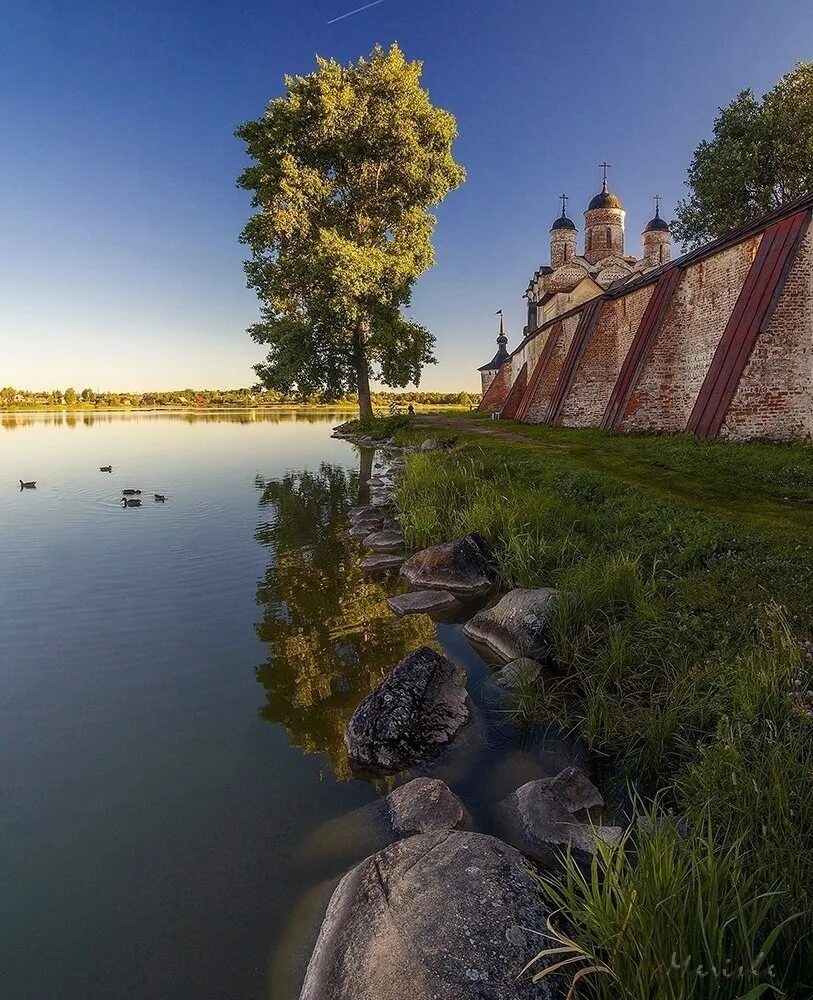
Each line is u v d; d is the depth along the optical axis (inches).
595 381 988.6
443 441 902.4
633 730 186.5
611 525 366.9
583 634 240.4
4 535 507.5
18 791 177.8
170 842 155.6
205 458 1122.0
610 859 109.0
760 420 593.0
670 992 83.5
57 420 2667.3
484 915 107.7
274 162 1246.9
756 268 612.7
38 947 126.0
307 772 185.5
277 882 141.5
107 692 237.5
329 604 333.4
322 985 105.9
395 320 1337.4
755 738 156.3
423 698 205.5
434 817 154.9
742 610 232.2
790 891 106.0
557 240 1856.5
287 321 1341.0
